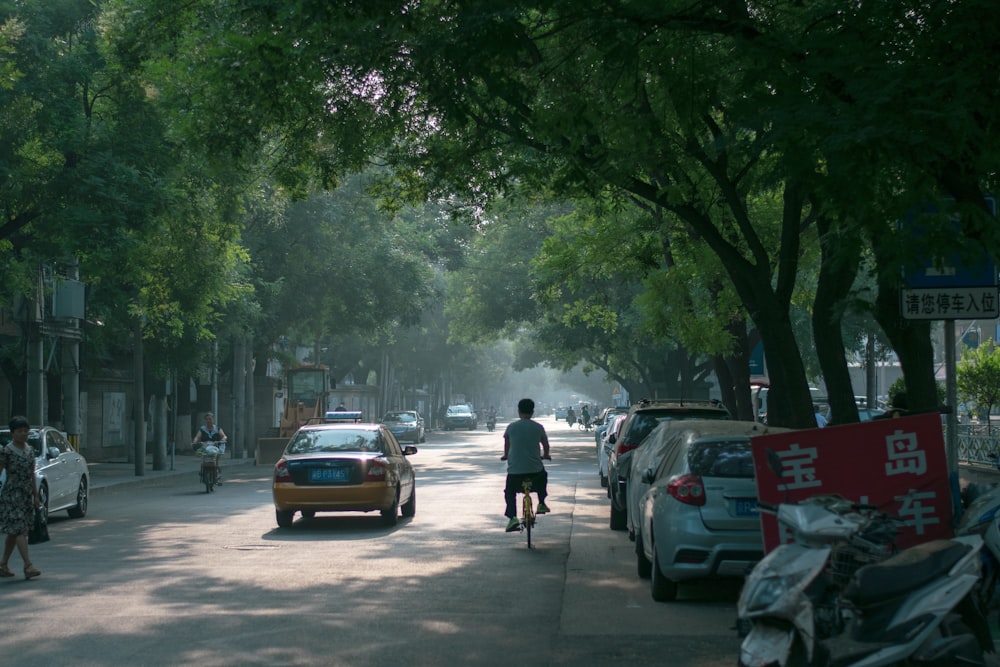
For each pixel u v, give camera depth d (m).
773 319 13.83
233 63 12.26
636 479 13.16
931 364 12.80
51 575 12.41
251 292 36.12
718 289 22.11
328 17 11.10
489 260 50.88
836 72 8.58
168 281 27.55
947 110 8.00
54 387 35.34
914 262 8.05
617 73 11.26
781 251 14.10
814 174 8.33
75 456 20.02
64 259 24.67
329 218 42.12
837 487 8.66
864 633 6.29
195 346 36.00
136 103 20.50
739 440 10.55
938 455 8.68
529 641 8.73
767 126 8.70
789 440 8.71
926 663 6.22
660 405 17.91
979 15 8.48
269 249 42.06
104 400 45.12
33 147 20.62
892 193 8.61
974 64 8.57
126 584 11.68
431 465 36.91
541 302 32.25
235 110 13.74
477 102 12.01
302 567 13.02
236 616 9.78
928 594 6.21
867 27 8.91
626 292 42.44
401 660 8.05
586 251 22.53
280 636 8.90
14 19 19.27
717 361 25.11
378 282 45.31
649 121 11.91
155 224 21.48
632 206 21.66
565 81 12.16
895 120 8.00
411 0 11.09
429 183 15.74
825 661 6.18
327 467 17.42
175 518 19.86
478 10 10.14
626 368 59.78
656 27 10.40
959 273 9.52
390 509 17.83
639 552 12.04
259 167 18.69
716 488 10.15
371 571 12.66
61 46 20.95
